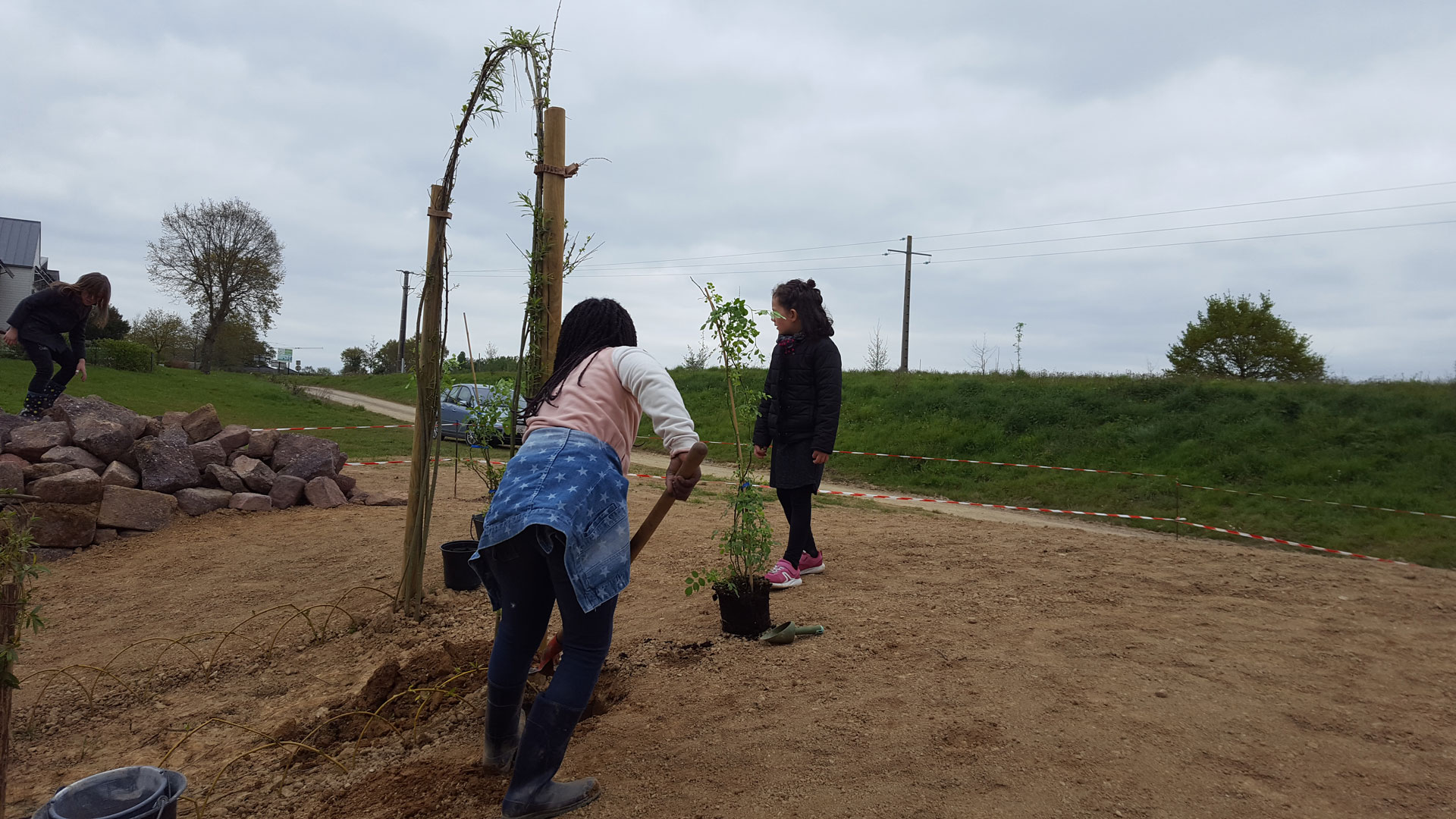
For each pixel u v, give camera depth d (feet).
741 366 12.63
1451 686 9.68
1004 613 12.63
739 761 8.18
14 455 22.29
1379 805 7.09
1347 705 9.12
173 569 19.33
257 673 13.75
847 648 11.22
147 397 79.25
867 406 65.62
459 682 11.37
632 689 10.43
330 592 17.46
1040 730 8.52
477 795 7.96
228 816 8.72
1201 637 11.43
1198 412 51.75
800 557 15.01
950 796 7.34
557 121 11.89
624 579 7.38
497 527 7.07
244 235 164.14
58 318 25.73
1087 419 54.54
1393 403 47.06
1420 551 30.73
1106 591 13.85
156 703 12.75
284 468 25.81
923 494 45.73
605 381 7.92
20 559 7.93
